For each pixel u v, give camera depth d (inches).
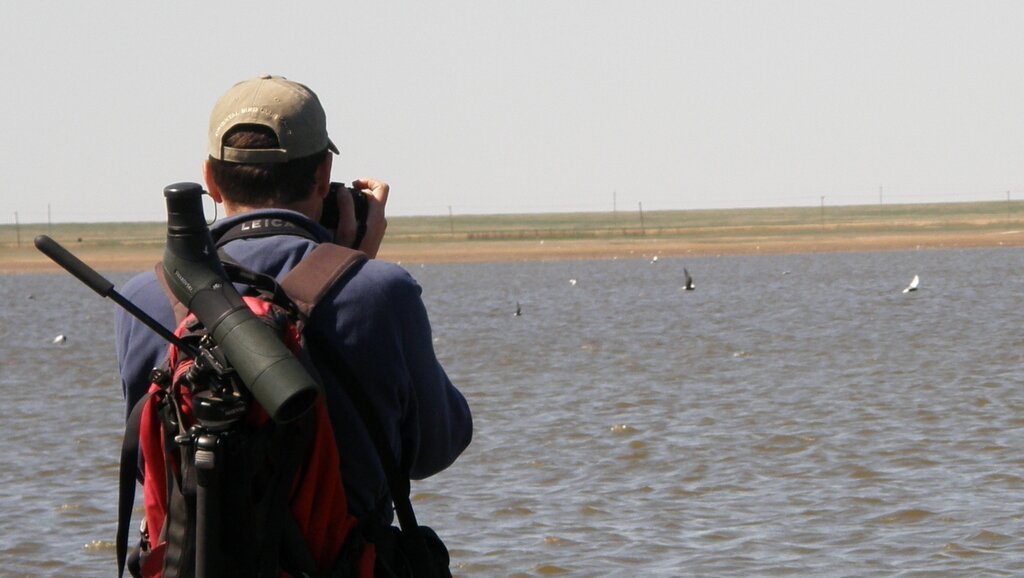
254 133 214.8
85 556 666.2
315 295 203.2
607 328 2097.7
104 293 191.6
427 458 219.9
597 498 774.5
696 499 767.1
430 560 214.5
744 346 1696.6
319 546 196.2
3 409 1210.6
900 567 616.1
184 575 189.8
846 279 3769.7
